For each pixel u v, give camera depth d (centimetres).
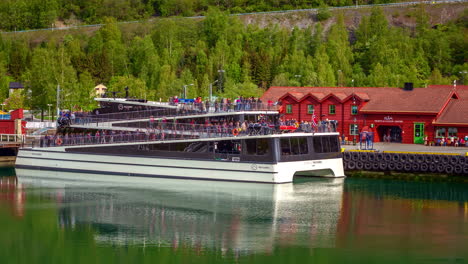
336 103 9994
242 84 15162
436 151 7956
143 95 15425
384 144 9231
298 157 7119
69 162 8094
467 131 8856
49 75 13038
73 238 4984
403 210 5825
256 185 6931
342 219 5484
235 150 7100
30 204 6147
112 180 7462
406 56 19638
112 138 7775
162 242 4838
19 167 8538
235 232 5084
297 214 5659
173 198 6350
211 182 7156
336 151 7619
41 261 4441
